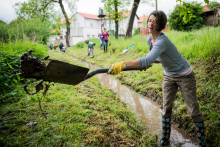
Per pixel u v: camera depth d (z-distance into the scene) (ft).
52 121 8.04
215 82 10.91
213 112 9.15
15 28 33.01
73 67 5.87
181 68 6.79
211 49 14.25
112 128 8.09
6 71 12.21
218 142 7.66
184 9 10.93
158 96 13.46
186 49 17.99
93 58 37.19
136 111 11.94
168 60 6.64
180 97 11.53
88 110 9.35
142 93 15.12
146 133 8.97
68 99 10.72
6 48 16.85
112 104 11.62
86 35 109.09
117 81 20.13
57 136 6.95
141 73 18.93
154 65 19.49
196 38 21.20
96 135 7.15
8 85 11.20
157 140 8.48
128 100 14.01
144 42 30.25
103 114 9.32
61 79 6.05
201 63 14.03
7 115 8.36
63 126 7.62
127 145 7.12
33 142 6.50
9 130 7.07
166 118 7.81
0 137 6.45
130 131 8.41
